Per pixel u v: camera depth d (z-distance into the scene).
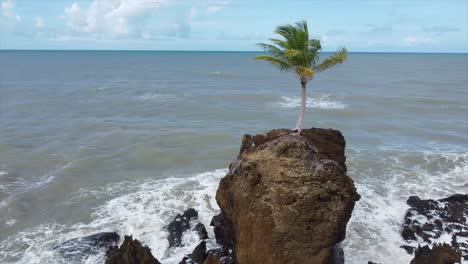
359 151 37.72
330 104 65.44
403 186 28.94
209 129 46.66
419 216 23.83
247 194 16.84
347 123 51.00
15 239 21.67
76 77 116.38
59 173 30.95
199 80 111.75
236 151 37.59
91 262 19.77
